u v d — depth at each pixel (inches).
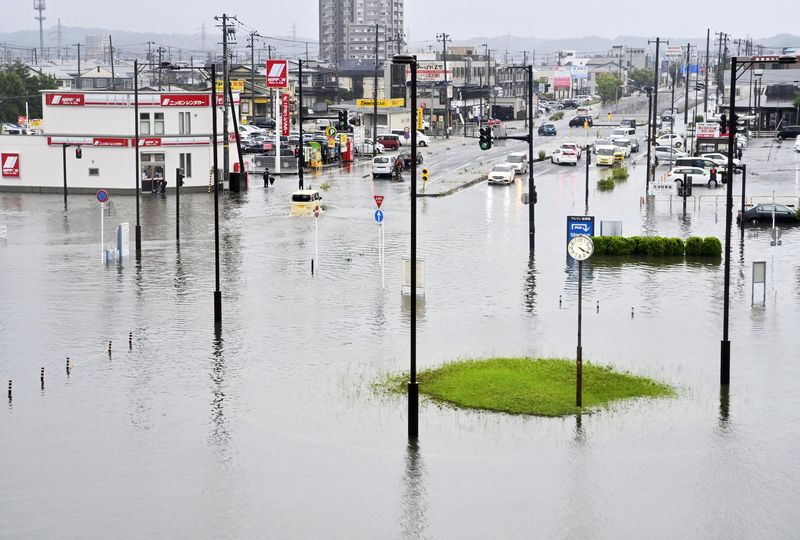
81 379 1208.8
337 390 1168.2
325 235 2273.6
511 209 2716.5
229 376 1221.1
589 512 864.3
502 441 1018.1
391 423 1067.3
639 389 1162.0
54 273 1836.9
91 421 1069.1
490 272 1844.2
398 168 3516.2
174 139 3090.6
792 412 1092.5
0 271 1854.1
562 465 960.3
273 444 1010.1
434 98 6387.8
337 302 1606.8
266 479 928.3
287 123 4175.7
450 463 965.8
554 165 3961.6
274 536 821.9
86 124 3090.6
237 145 3161.9
